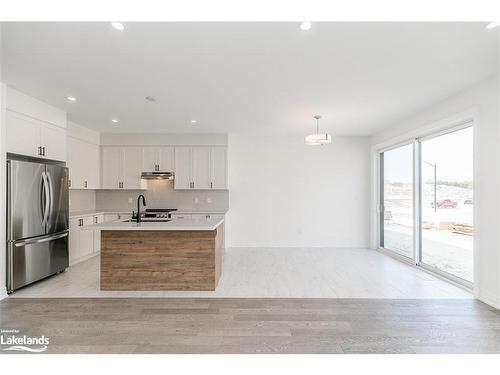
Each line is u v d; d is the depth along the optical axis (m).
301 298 3.39
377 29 2.24
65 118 4.55
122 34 2.30
